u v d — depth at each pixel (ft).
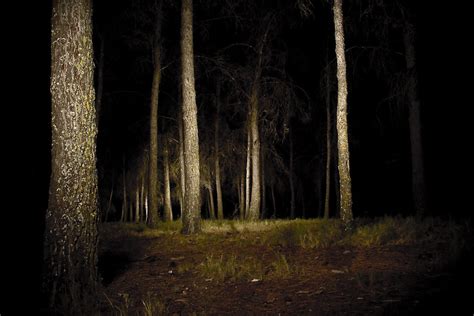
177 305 20.26
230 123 93.09
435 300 18.03
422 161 50.06
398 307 17.87
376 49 52.01
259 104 74.28
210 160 94.99
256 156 74.43
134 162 107.45
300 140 117.80
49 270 21.12
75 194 21.58
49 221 21.47
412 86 50.19
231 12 59.52
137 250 35.06
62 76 21.77
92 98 22.53
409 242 30.66
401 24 48.65
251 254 30.48
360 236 33.50
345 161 36.65
